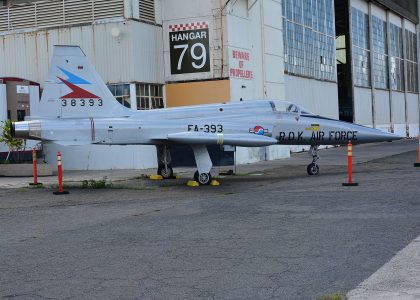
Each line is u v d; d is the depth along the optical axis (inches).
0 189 644.1
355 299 208.8
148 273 261.4
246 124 684.1
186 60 961.5
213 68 947.3
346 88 1891.0
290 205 462.9
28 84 885.8
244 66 999.0
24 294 234.1
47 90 619.5
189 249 309.9
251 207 460.1
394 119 2268.7
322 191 551.2
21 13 959.0
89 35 911.0
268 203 479.8
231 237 339.0
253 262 275.4
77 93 627.8
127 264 280.1
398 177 665.0
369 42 2042.3
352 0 1894.7
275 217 405.7
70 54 625.3
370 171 779.4
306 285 232.4
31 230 389.1
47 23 941.2
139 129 638.5
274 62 1133.1
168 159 736.3
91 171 882.1
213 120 669.9
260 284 236.7
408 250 286.2
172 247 316.5
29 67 954.1
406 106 2433.6
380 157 1090.7
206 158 652.1
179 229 371.6
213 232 356.8
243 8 1002.7
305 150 1445.6
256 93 1050.1
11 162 871.7
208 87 950.4
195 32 954.7
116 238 348.5
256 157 1059.3
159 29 962.1
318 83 1578.5
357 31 1934.1
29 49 952.3
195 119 664.4
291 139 715.4
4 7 968.9
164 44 971.9
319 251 292.8
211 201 507.2
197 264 275.4
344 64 1902.1
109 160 904.9
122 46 894.4
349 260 271.0
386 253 282.4
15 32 960.9
